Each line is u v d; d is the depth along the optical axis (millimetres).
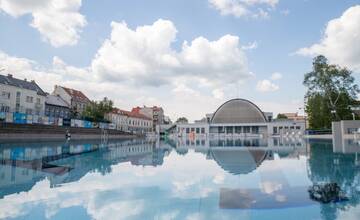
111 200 5344
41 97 48969
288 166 9766
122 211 4621
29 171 9055
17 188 6441
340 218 4102
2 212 4594
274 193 5723
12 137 29500
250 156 14289
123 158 13617
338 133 31016
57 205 5000
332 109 40594
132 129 87688
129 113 89125
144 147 24297
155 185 6711
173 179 7520
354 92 40125
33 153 15930
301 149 18297
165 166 10352
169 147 24391
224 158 13406
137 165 10758
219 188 6312
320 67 41500
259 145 26062
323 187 6191
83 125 48594
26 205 5008
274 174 8102
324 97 40719
